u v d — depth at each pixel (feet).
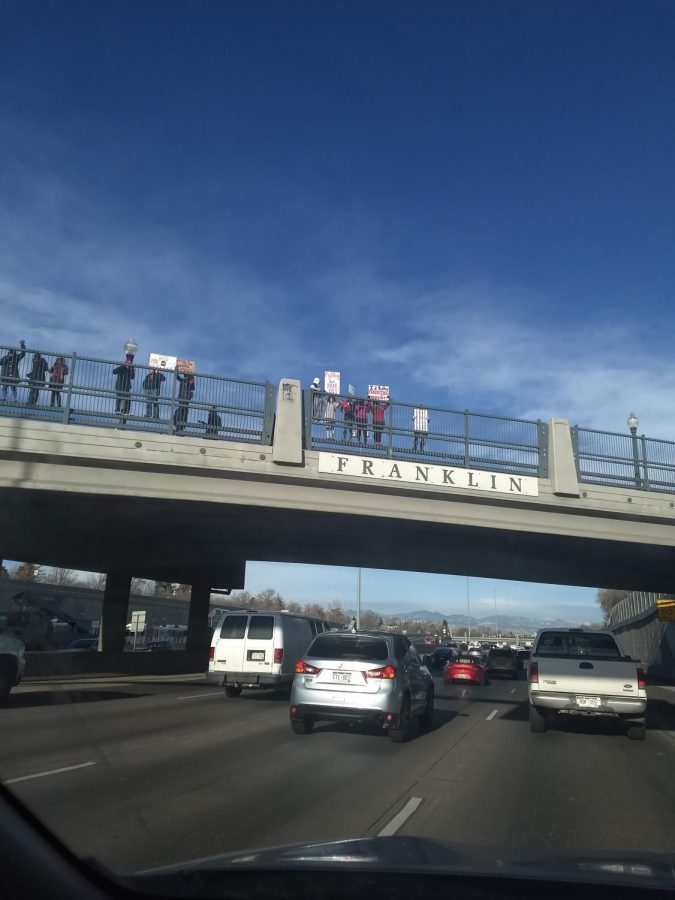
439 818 24.48
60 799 25.36
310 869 13.34
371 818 24.12
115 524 82.17
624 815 25.82
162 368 64.03
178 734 42.78
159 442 63.36
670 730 52.39
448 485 69.36
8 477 61.16
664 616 134.21
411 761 35.96
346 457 67.31
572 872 13.32
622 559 92.89
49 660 82.94
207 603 132.98
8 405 60.70
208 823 22.76
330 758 35.81
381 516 69.31
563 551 87.40
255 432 66.33
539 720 48.32
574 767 35.76
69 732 41.70
